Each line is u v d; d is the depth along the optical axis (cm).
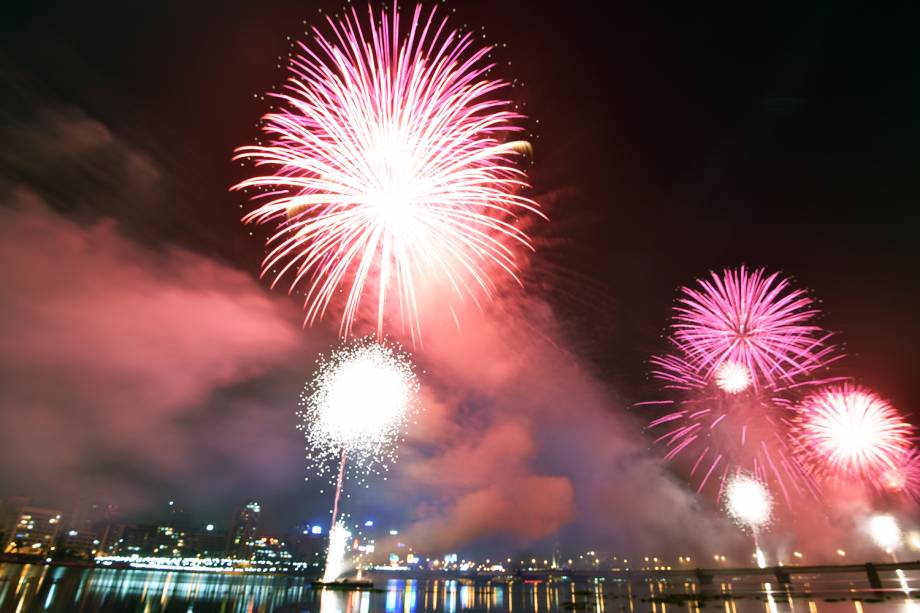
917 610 5281
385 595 10338
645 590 11612
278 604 7475
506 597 10481
